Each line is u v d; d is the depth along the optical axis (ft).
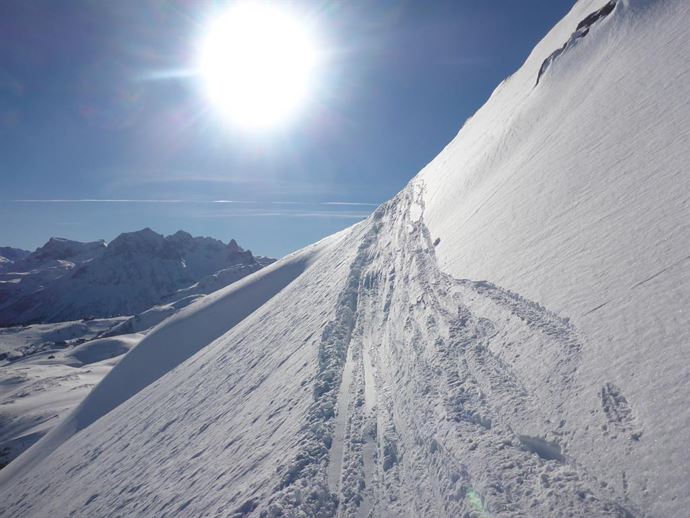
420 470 20.72
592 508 13.15
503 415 19.47
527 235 33.55
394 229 87.71
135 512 43.42
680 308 16.62
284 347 63.41
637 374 15.75
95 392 167.73
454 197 69.72
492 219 43.60
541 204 36.09
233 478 31.76
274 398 43.57
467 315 30.91
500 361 23.29
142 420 88.99
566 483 14.51
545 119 57.57
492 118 100.78
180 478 43.19
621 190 27.63
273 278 170.50
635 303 18.62
